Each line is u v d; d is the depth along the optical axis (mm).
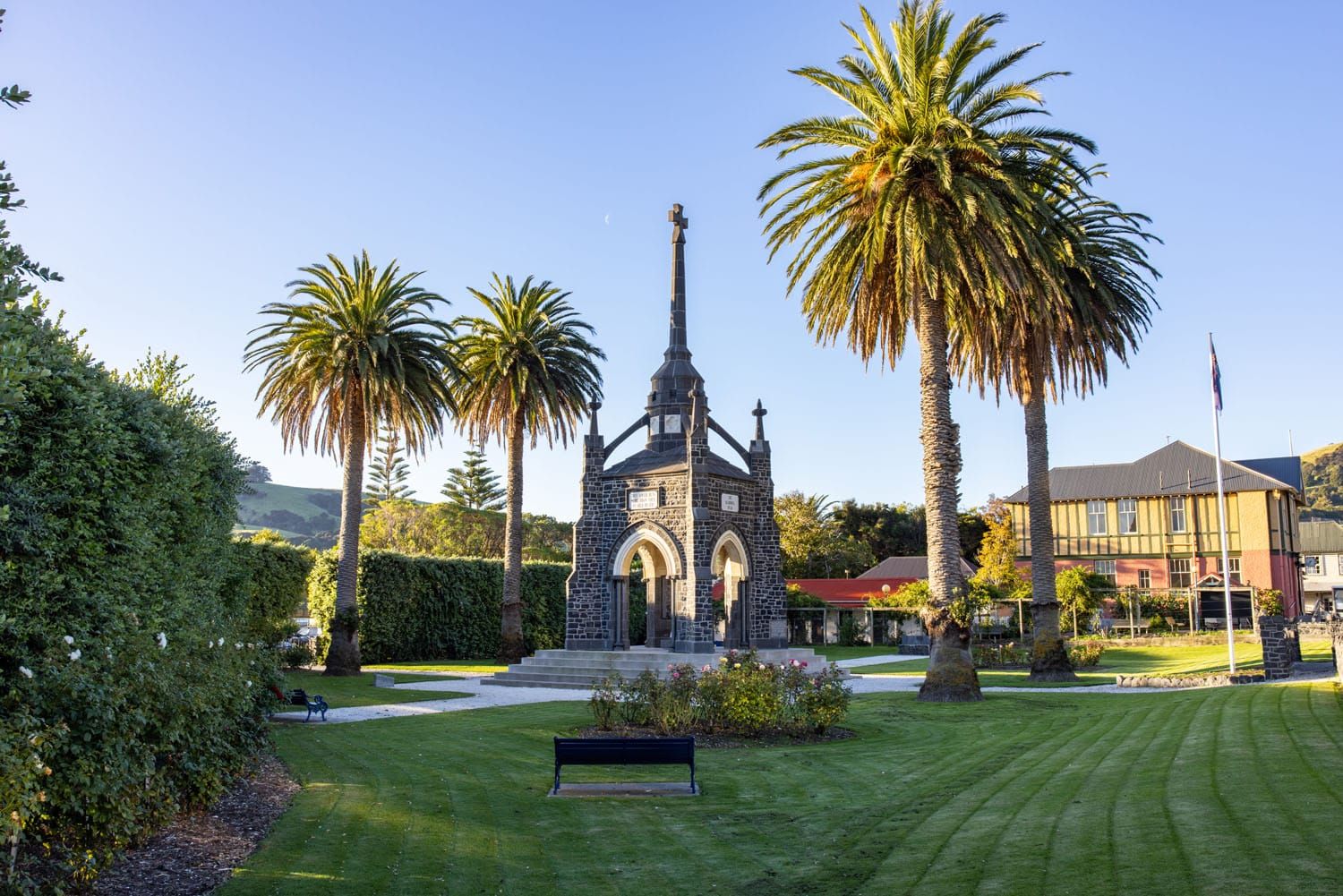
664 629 39469
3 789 7754
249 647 17688
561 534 89062
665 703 20016
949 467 26625
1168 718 18609
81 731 9781
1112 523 66250
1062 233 26781
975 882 9008
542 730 20531
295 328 35312
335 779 14828
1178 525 64375
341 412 35844
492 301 42812
